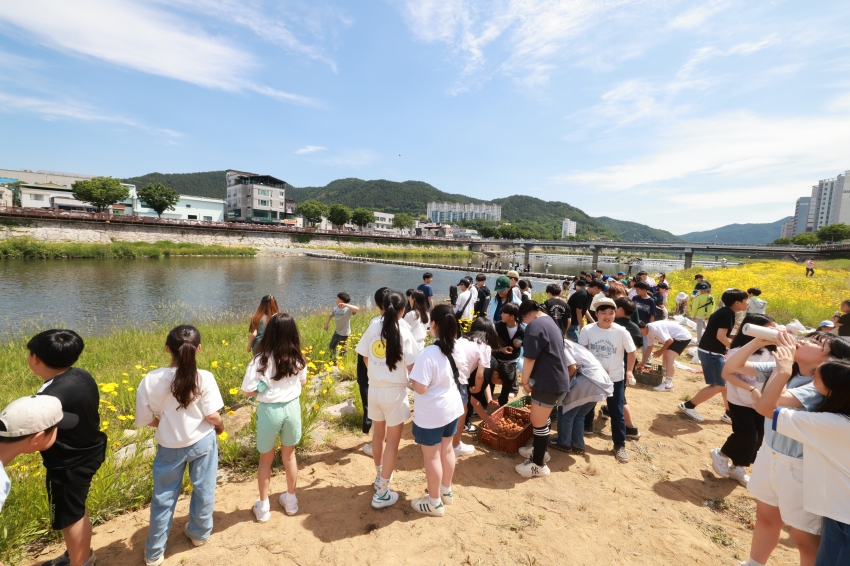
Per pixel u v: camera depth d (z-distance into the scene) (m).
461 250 94.19
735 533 3.15
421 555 2.79
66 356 2.30
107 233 47.28
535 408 3.76
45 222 42.50
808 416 2.05
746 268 32.94
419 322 5.25
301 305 20.83
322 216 96.75
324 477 3.76
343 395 5.86
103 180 58.25
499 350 4.95
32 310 16.58
